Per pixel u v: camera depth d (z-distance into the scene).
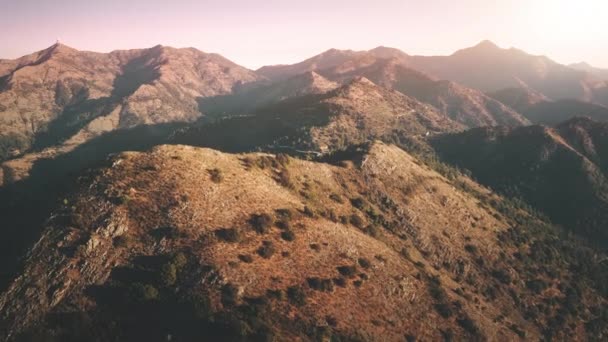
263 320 64.31
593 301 125.00
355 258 88.69
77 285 66.62
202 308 63.38
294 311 68.56
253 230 82.88
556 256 143.12
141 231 76.19
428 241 119.88
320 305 72.12
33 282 65.81
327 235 91.25
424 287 92.69
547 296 117.62
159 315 63.31
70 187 85.75
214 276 68.81
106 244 72.69
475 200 163.00
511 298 111.50
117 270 69.75
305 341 63.72
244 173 102.06
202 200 85.06
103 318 62.44
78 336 59.69
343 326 70.19
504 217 160.25
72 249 70.81
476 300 101.25
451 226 132.50
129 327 61.53
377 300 80.50
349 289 79.25
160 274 67.88
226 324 60.94
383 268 90.38
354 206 121.06
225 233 78.31
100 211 77.62
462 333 84.44
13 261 70.94
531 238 148.88
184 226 77.81
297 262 79.62
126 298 64.94
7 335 59.38
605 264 164.25
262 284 71.44
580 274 138.62
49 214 78.81
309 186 115.81
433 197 145.38
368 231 107.75
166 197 83.06
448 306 89.56
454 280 108.75
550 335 103.06
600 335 110.38
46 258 69.56
